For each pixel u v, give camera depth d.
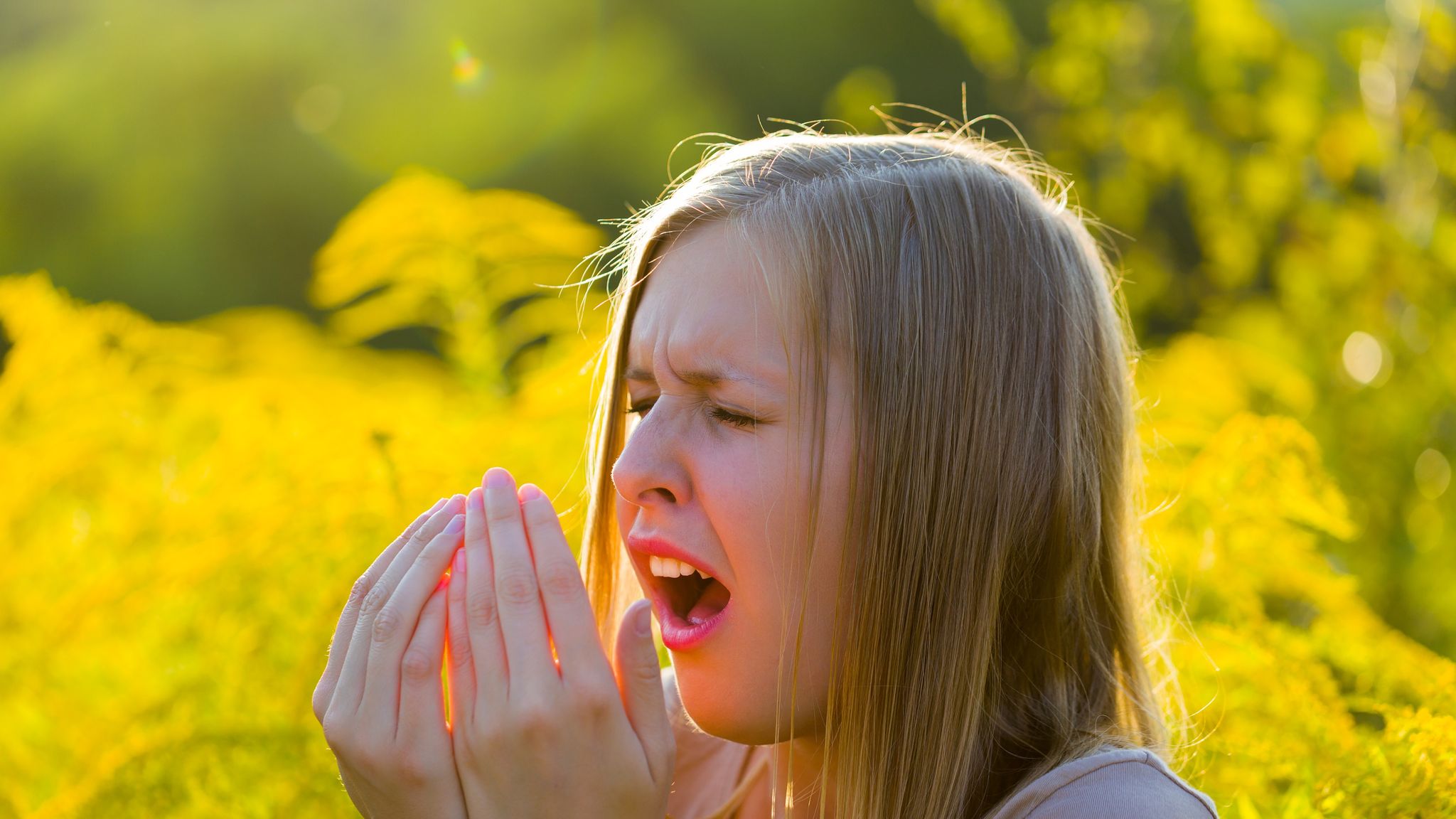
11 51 7.09
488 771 0.82
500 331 2.21
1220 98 3.18
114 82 6.75
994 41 3.81
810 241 0.87
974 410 0.89
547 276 2.18
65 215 6.66
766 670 0.84
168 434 2.22
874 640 0.85
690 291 0.87
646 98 6.84
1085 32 3.45
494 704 0.82
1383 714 1.15
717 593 0.90
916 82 6.73
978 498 0.89
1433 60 2.64
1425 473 2.27
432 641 0.85
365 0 6.90
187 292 6.48
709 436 0.85
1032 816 0.81
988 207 0.95
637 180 6.67
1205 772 1.13
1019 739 0.91
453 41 6.87
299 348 2.75
